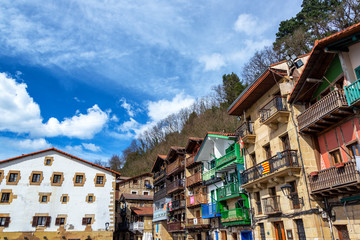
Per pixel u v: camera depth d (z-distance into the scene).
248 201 20.17
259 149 19.62
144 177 55.34
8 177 32.16
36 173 33.44
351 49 12.92
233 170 22.98
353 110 12.02
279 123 17.39
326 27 39.16
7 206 31.02
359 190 11.78
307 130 14.81
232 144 23.50
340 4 38.47
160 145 76.19
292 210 15.48
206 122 60.47
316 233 13.44
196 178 28.11
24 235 30.44
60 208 32.91
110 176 36.72
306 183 14.38
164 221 36.56
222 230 23.17
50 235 31.34
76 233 32.47
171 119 84.88
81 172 35.41
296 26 44.69
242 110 22.50
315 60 13.96
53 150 35.16
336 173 12.40
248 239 19.95
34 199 32.28
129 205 46.88
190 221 28.31
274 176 16.45
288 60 16.83
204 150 27.34
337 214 13.16
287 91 16.19
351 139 12.79
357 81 11.39
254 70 54.47
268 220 17.58
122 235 48.12
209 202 26.12
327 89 14.47
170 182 35.88
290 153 15.31
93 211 34.16
